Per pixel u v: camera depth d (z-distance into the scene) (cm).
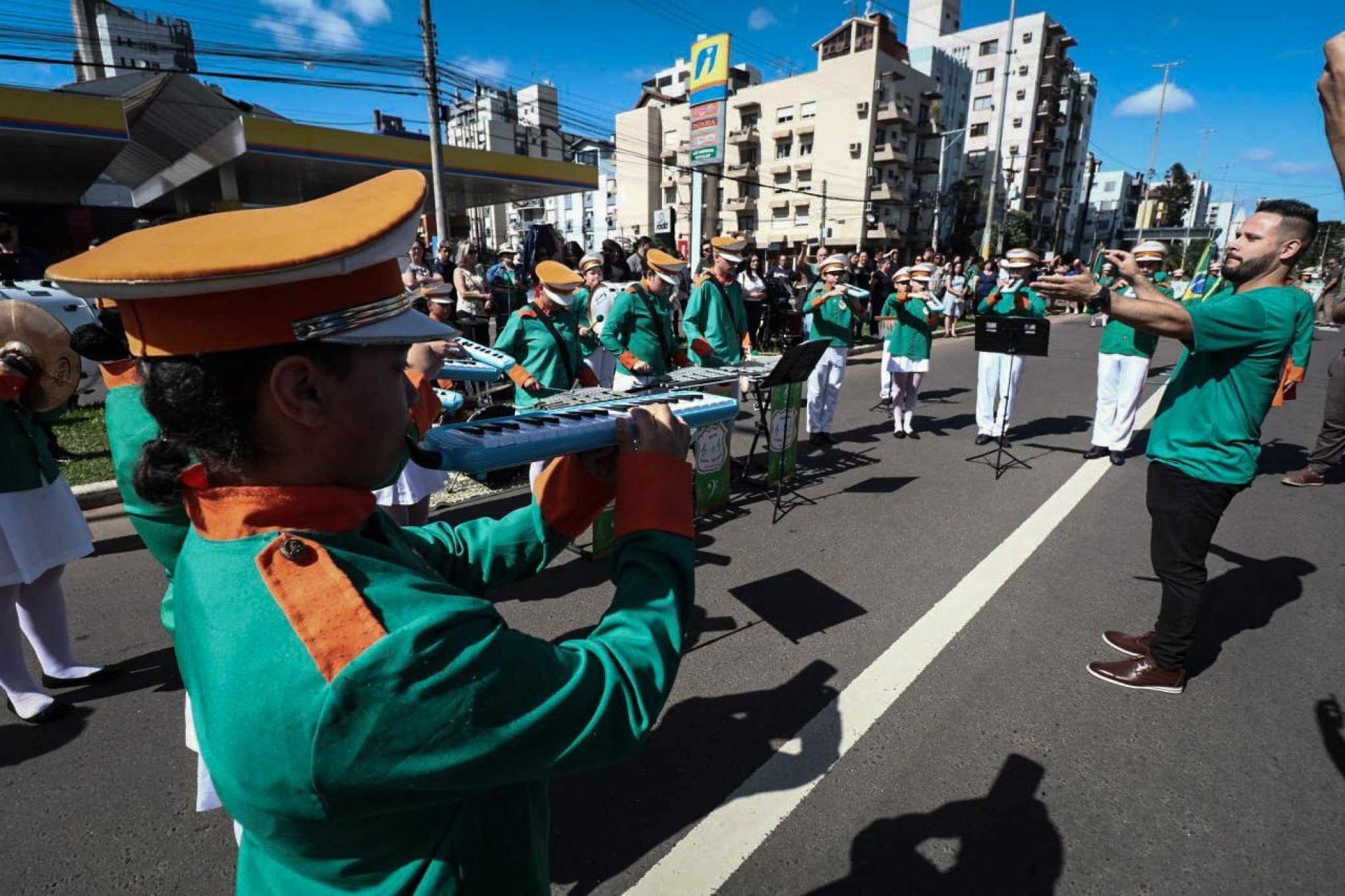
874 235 4241
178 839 207
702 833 209
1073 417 796
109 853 201
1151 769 235
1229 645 314
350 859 65
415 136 2839
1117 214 7688
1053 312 2319
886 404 842
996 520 465
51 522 260
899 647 308
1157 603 348
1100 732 253
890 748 244
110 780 230
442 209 1333
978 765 236
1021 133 5300
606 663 68
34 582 262
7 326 233
